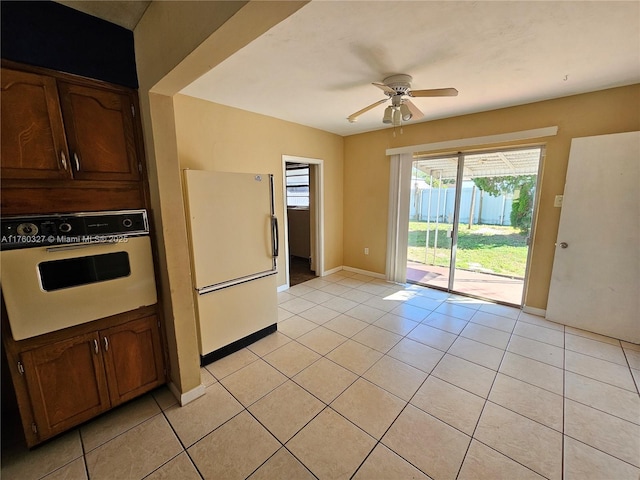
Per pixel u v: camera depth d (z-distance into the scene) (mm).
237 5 954
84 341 1616
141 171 1746
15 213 1358
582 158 2729
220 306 2420
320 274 4836
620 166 2559
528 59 2035
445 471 1454
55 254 1441
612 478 1413
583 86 2547
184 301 1859
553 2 1410
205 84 2496
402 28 1635
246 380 2176
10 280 1335
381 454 1551
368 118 3639
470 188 3826
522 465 1484
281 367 2334
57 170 1436
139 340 1847
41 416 1511
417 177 4324
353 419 1791
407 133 4012
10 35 1262
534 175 3289
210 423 1768
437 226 4191
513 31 1669
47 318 1452
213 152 3045
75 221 1487
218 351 2449
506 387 2074
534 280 3244
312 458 1531
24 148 1343
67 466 1491
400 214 4262
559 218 2975
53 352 1517
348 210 4969
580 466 1476
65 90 1435
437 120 3680
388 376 2209
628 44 1815
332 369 2303
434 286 4238
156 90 1584
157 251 1833
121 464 1503
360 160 4645
